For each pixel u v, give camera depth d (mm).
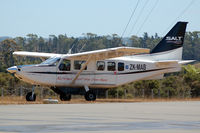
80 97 84375
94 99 58406
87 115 25375
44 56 62281
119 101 59531
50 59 58438
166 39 66062
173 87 97188
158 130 17562
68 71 58281
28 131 16688
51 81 57406
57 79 57688
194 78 98000
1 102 46094
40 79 56594
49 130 17156
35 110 29625
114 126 19031
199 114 27219
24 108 32125
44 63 57750
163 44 65938
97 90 62000
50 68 57250
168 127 18891
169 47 66062
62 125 19219
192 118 23906
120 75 61875
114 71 61406
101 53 55969
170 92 92500
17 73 55781
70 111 29078
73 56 57469
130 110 31234
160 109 33031
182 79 100875
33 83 57094
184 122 21375
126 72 62281
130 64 62562
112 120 22094
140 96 84562
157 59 65312
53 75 57406
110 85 61219
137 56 64312
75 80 58812
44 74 56844
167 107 36594
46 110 29781
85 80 59594
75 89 59906
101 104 43250
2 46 178125
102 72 60656
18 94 74375
